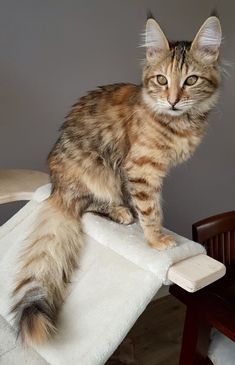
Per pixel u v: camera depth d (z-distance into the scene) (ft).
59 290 3.64
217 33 3.85
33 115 5.74
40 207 4.50
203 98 3.97
